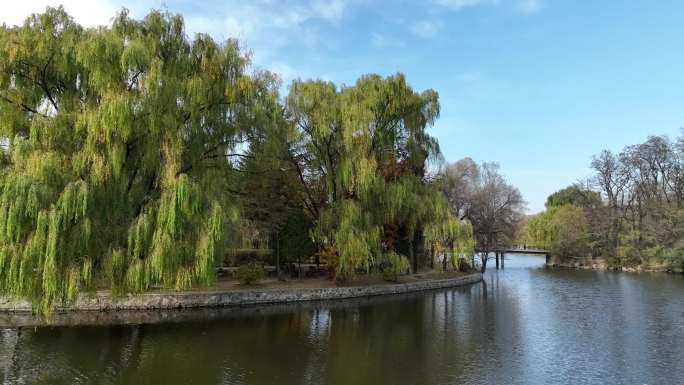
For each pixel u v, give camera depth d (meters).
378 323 23.61
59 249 14.69
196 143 19.72
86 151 15.76
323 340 19.69
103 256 16.31
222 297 27.34
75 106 16.97
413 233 38.28
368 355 17.41
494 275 52.78
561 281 45.31
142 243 16.62
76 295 15.23
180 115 18.80
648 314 26.30
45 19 17.05
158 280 17.00
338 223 30.70
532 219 87.81
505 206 54.12
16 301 23.67
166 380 14.17
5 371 14.81
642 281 44.94
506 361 16.77
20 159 14.84
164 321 22.84
